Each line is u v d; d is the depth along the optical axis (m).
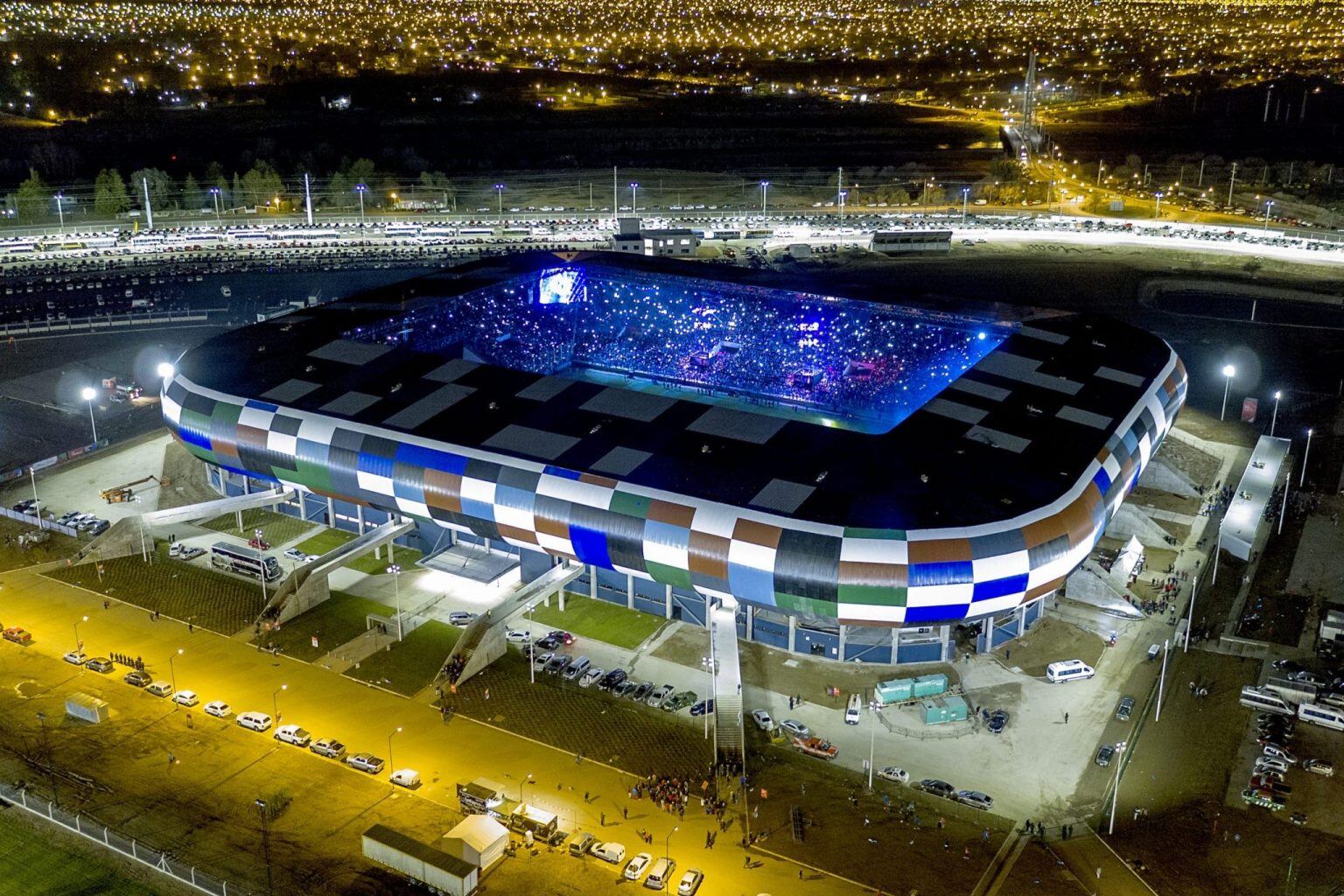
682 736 114.62
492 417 143.62
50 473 169.88
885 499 124.94
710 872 96.94
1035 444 136.88
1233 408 194.38
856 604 120.38
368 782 107.62
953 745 114.06
